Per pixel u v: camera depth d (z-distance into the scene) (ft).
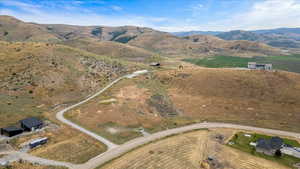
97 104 228.22
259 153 155.63
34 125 169.68
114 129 181.78
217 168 135.44
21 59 298.56
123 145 158.30
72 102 239.71
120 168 129.49
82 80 296.71
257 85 284.20
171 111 240.12
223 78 317.01
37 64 294.87
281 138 177.37
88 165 130.41
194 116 231.91
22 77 257.34
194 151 155.22
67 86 270.05
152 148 156.15
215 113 237.25
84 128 179.11
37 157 134.72
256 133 189.88
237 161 144.36
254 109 238.07
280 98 251.60
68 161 133.18
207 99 270.87
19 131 161.79
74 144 153.79
